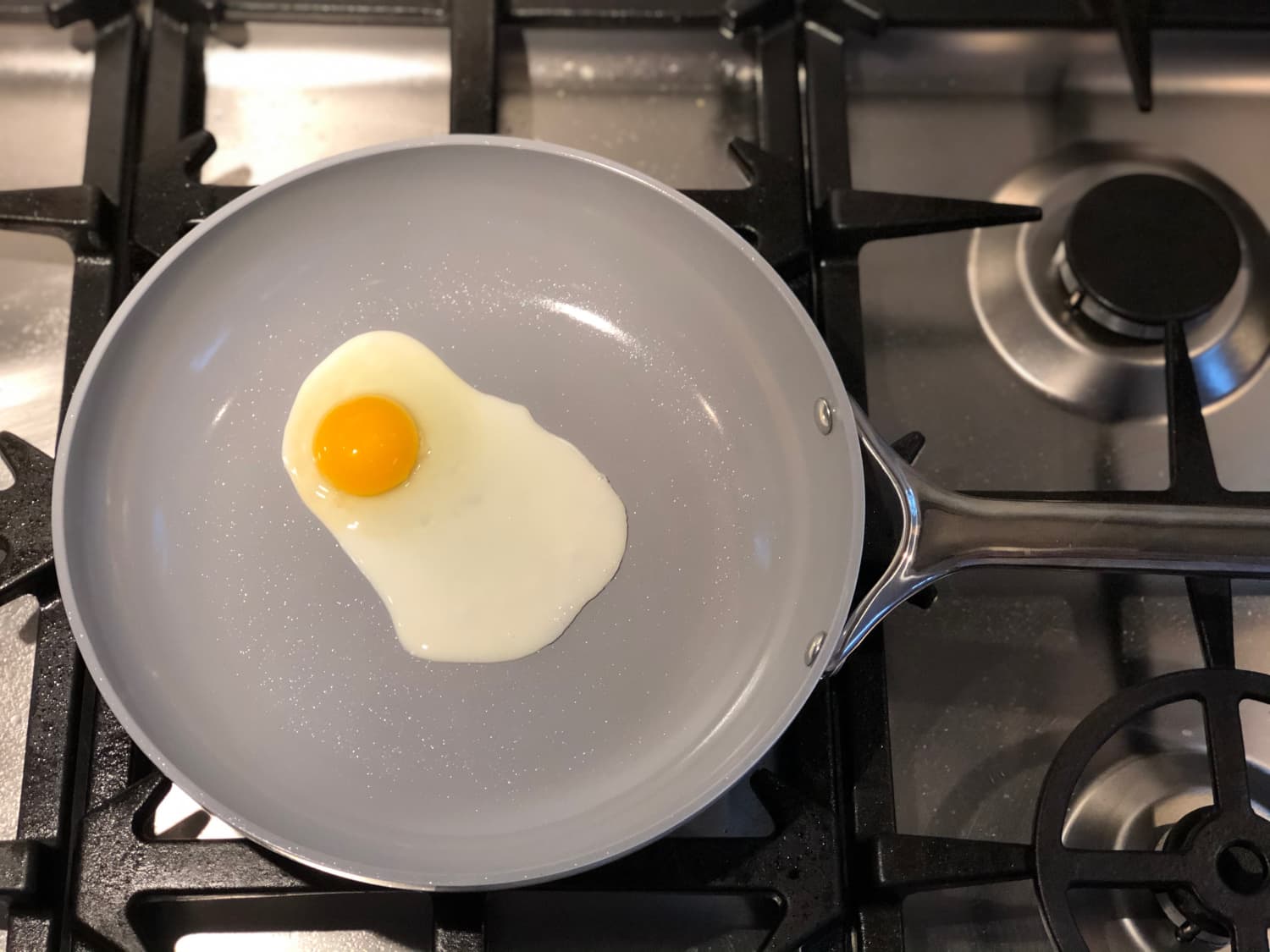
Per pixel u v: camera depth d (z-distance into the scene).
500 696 0.42
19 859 0.37
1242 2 0.52
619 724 0.42
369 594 0.43
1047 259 0.50
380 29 0.52
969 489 0.47
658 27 0.51
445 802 0.41
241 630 0.42
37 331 0.48
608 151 0.52
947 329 0.50
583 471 0.45
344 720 0.42
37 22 0.51
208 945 0.41
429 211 0.46
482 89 0.47
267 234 0.44
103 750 0.40
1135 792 0.43
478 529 0.44
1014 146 0.53
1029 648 0.46
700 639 0.43
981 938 0.43
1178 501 0.43
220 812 0.36
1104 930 0.42
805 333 0.42
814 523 0.43
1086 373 0.49
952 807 0.44
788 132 0.49
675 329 0.47
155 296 0.42
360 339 0.46
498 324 0.47
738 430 0.46
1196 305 0.45
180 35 0.49
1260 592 0.47
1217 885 0.37
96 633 0.40
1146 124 0.53
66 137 0.51
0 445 0.42
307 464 0.45
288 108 0.52
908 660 0.46
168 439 0.44
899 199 0.47
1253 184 0.53
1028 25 0.51
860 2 0.50
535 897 0.42
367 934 0.42
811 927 0.39
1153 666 0.46
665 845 0.40
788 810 0.40
